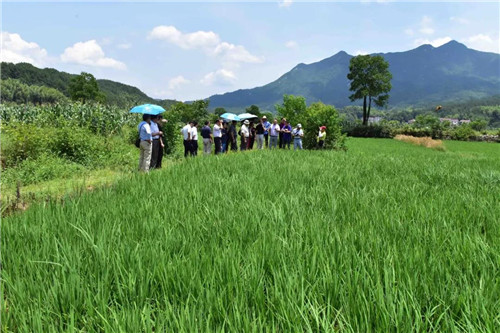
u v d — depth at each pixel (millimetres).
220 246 3227
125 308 2203
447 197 5445
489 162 14867
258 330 1945
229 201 4992
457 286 2438
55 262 2863
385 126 81938
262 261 2797
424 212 4402
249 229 3686
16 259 2900
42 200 5508
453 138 75875
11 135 14016
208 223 3951
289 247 3098
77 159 14664
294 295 2232
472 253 2959
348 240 3305
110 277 2648
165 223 3893
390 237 3445
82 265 2838
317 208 4754
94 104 24125
